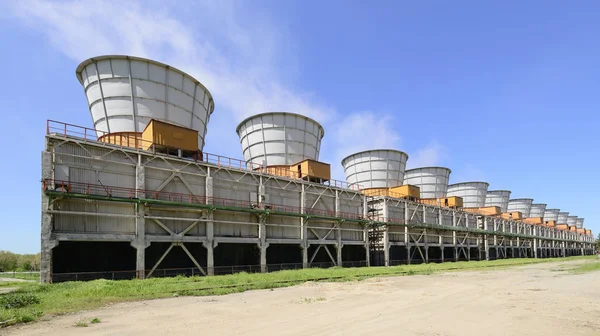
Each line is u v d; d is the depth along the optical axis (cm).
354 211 5109
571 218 16125
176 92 3666
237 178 3778
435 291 2120
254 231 3831
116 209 2852
